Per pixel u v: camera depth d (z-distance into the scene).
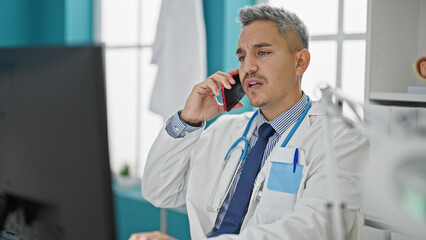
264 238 1.24
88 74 0.81
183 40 2.91
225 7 2.95
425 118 1.63
